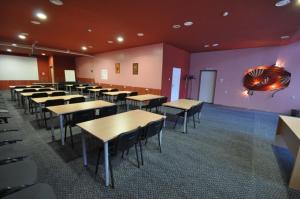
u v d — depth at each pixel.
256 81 6.23
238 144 3.09
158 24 3.88
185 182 1.94
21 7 3.11
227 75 6.95
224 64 6.98
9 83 9.92
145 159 2.44
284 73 5.67
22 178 1.27
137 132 1.97
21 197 1.07
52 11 3.28
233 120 4.77
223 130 3.85
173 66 6.66
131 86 7.38
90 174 2.02
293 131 2.07
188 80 8.14
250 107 6.49
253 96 6.37
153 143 3.01
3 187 1.16
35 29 4.63
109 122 2.17
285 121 2.60
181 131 3.69
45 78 11.37
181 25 3.89
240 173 2.17
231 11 2.99
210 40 5.24
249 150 2.86
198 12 3.10
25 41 6.39
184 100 4.57
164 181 1.95
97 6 2.98
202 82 7.80
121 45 6.67
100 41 6.02
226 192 1.80
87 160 2.32
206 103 7.59
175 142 3.08
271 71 5.90
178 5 2.83
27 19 3.80
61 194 1.68
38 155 2.42
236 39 5.00
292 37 4.61
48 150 2.58
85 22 3.91
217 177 2.06
